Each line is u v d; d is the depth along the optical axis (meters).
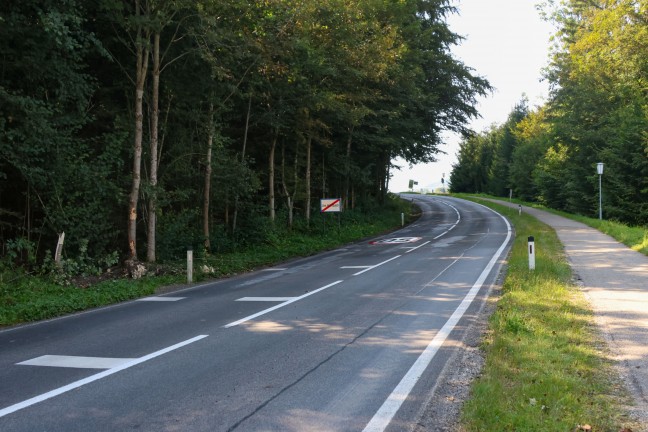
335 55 23.31
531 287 10.73
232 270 17.41
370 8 24.53
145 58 16.00
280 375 5.89
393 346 7.00
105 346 7.56
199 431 4.41
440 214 49.25
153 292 13.37
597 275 12.35
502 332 7.28
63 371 6.31
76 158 15.52
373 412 4.74
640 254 16.02
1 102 12.97
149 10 15.66
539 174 55.72
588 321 7.88
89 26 16.39
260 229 23.55
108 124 18.64
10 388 5.70
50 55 14.07
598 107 40.66
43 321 9.97
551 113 47.97
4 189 15.62
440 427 4.38
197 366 6.34
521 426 4.14
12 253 13.75
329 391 5.32
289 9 19.19
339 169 34.47
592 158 40.81
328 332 7.92
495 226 33.34
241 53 17.77
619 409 4.55
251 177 22.34
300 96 23.67
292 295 11.65
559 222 31.84
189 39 17.22
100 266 16.08
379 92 28.55
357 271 15.56
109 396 5.35
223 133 26.17
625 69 32.16
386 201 49.22
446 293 11.08
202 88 18.80
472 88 38.84
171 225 18.61
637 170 34.75
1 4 12.89
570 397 4.72
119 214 18.36
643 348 6.38
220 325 8.73
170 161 20.50
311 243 25.36
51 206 15.23
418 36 33.84
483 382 5.16
